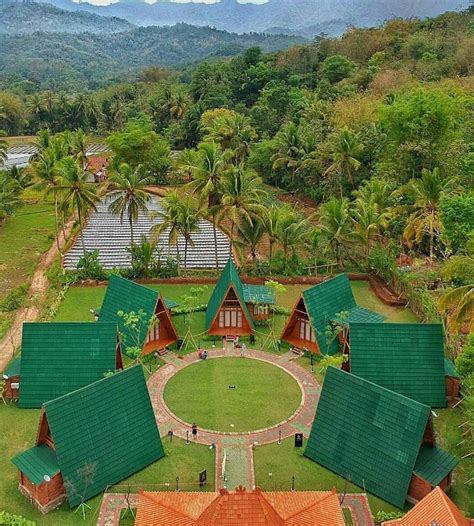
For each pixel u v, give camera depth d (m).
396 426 37.94
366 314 56.44
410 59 132.75
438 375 46.84
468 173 70.75
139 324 53.16
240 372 52.06
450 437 43.47
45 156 90.81
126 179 73.19
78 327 47.22
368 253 75.00
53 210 107.56
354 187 96.50
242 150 113.88
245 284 66.25
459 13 162.00
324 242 75.81
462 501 37.38
